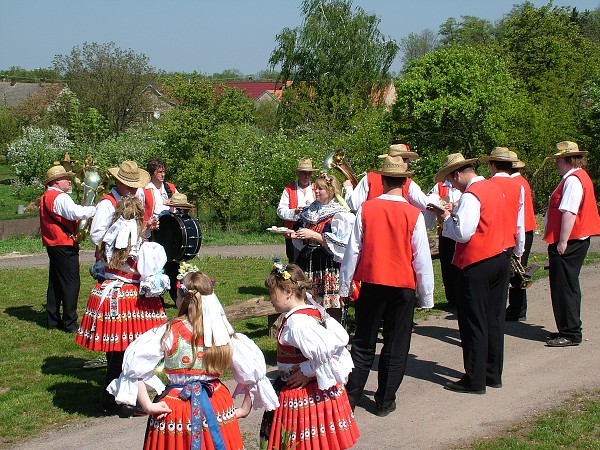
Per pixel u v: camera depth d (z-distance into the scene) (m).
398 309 5.48
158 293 5.76
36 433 5.57
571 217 6.88
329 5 34.50
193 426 3.78
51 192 8.38
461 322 6.01
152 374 3.94
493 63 19.41
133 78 41.00
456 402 5.82
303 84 32.16
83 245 16.55
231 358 3.96
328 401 4.25
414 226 5.37
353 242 5.48
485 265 5.87
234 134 21.25
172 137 20.59
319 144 20.17
